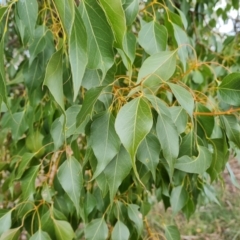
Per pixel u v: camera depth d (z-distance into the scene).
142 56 0.58
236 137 0.45
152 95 0.40
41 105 0.65
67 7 0.30
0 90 0.33
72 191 0.47
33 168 0.55
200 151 0.45
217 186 1.83
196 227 1.60
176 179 0.54
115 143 0.41
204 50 0.91
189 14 0.90
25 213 0.51
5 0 0.42
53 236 0.51
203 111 0.46
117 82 0.53
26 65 0.56
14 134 0.66
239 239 1.55
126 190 0.57
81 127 0.44
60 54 0.33
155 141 0.44
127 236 0.53
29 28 0.41
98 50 0.36
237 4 1.01
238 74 0.43
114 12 0.33
